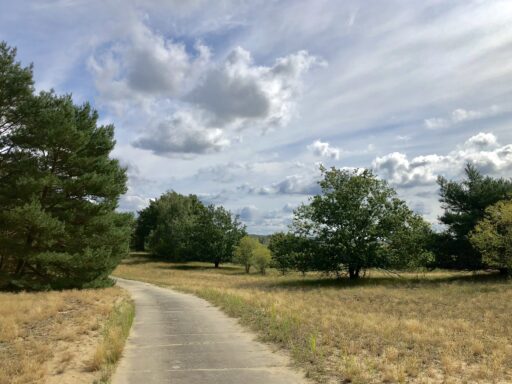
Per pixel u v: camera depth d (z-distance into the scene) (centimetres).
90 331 1212
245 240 6912
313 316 1520
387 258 3816
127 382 753
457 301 2181
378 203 3866
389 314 1748
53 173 2739
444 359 863
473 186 3997
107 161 2997
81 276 2756
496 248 3266
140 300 2289
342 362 862
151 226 11088
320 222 4006
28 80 2612
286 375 786
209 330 1284
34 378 761
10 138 2558
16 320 1280
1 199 2483
